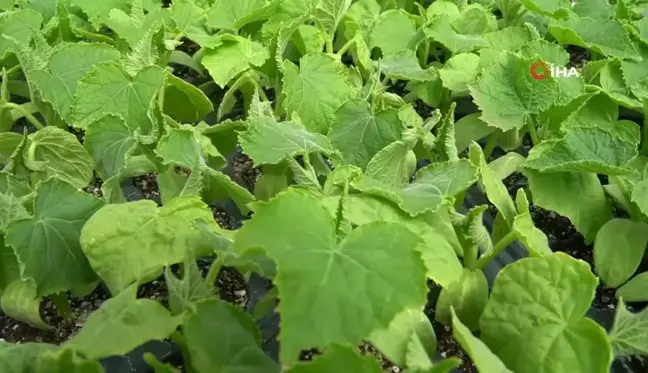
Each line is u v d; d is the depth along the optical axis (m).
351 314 0.25
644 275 0.39
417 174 0.39
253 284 0.40
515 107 0.46
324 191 0.37
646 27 0.56
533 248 0.34
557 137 0.45
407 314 0.31
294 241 0.27
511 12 0.62
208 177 0.42
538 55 0.50
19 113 0.47
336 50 0.58
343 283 0.26
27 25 0.51
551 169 0.40
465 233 0.36
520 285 0.32
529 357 0.30
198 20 0.53
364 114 0.43
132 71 0.44
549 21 0.57
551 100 0.46
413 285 0.26
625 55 0.52
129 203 0.34
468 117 0.49
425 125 0.41
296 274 0.25
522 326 0.31
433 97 0.51
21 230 0.33
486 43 0.54
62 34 0.52
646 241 0.40
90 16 0.53
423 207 0.34
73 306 0.38
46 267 0.33
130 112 0.43
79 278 0.34
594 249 0.40
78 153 0.41
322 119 0.46
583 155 0.40
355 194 0.35
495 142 0.49
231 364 0.28
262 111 0.42
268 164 0.42
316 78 0.46
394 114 0.42
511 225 0.38
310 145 0.40
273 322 0.37
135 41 0.49
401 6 0.63
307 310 0.25
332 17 0.52
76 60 0.45
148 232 0.33
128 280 0.32
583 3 0.60
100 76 0.43
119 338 0.27
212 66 0.48
